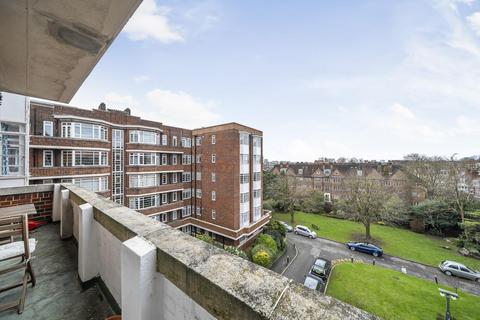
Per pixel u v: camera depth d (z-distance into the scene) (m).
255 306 0.82
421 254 18.23
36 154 11.36
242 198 18.45
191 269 1.09
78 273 2.67
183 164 20.72
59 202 4.52
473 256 17.62
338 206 27.25
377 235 22.73
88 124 13.12
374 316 0.78
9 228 2.18
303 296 0.89
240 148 18.27
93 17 1.67
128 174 16.06
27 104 8.00
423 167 26.92
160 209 17.67
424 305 11.36
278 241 18.91
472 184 22.55
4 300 2.16
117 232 1.92
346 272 14.85
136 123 16.84
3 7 1.53
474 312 10.91
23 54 2.18
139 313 1.26
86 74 2.65
